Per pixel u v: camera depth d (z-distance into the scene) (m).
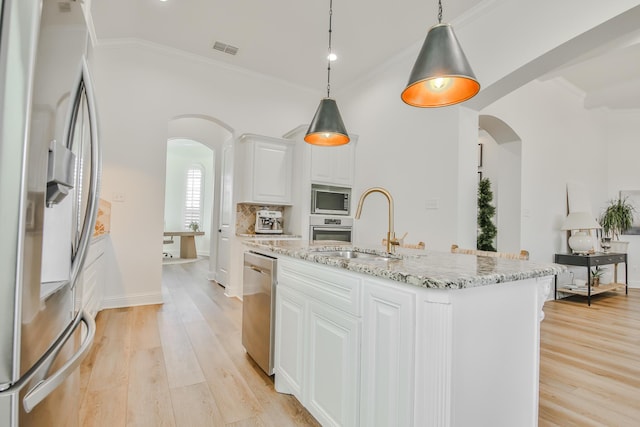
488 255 2.09
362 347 1.35
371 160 4.40
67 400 1.08
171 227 8.84
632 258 6.04
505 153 4.66
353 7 3.14
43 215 0.80
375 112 4.38
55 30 0.84
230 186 4.66
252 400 1.90
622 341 3.04
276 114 4.75
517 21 2.80
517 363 1.36
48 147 0.81
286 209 4.75
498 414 1.29
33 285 0.75
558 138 5.20
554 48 2.55
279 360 2.01
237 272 4.37
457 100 1.74
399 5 3.10
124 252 3.76
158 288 3.93
